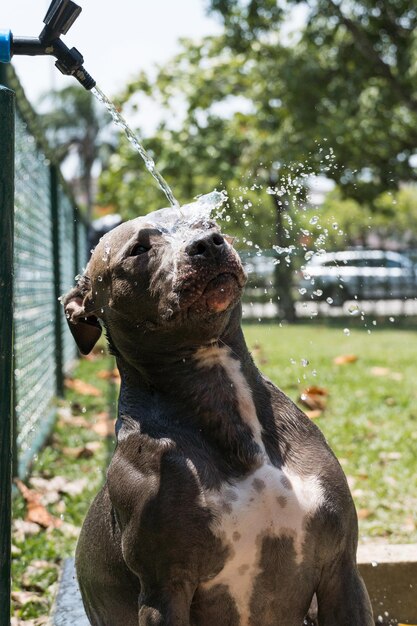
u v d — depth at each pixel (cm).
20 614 454
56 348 1032
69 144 4056
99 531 345
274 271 2141
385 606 439
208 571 310
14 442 604
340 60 2039
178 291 317
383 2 1969
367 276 2356
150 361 335
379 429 799
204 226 335
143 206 2277
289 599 319
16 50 324
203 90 2156
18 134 705
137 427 329
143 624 308
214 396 326
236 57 2203
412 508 586
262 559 312
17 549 530
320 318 2275
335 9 1878
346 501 323
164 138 2202
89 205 3881
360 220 2775
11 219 303
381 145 2111
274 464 319
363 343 1582
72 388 1109
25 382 706
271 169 1869
